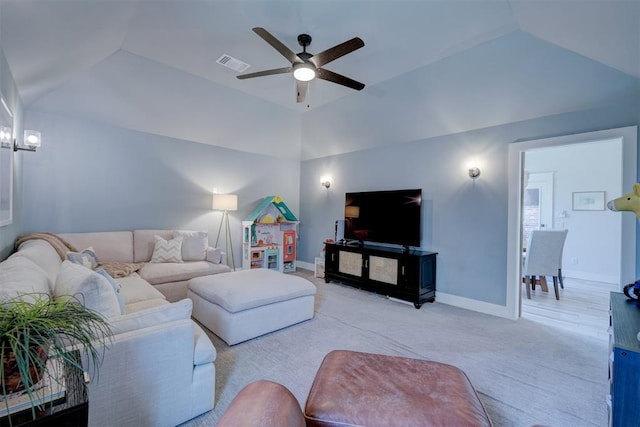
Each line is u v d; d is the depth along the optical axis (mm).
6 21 1656
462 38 2768
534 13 2209
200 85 3836
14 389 887
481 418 1116
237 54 3152
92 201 3791
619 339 1293
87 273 1549
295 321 3023
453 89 3359
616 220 5117
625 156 2623
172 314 1592
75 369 1104
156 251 3914
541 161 5871
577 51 2459
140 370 1423
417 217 4066
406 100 3795
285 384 2006
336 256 4742
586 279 5352
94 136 3797
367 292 4328
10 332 842
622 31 1934
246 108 4500
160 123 4211
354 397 1213
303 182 6156
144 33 2779
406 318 3293
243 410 832
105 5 2059
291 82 3834
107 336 1261
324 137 5266
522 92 3025
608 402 1505
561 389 1998
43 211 3428
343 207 5348
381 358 1546
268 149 5570
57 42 2186
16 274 1539
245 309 2607
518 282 3342
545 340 2756
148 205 4293
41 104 3344
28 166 3314
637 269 2549
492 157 3506
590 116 2832
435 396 1227
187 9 2414
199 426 1592
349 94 4125
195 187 4797
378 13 2438
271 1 2314
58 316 973
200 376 1652
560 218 5656
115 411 1353
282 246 5594
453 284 3828
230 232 5246
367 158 4941
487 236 3541
